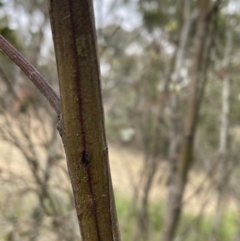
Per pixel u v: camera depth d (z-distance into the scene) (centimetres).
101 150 8
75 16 7
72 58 7
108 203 9
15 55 9
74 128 8
